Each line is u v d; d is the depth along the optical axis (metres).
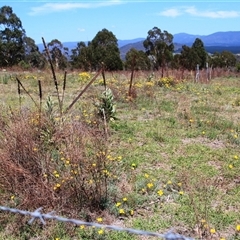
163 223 4.05
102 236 3.79
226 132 7.54
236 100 10.98
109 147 6.13
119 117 8.68
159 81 14.71
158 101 10.66
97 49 25.48
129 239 3.78
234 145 6.81
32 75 16.84
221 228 3.99
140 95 11.23
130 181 5.06
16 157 4.77
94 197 4.31
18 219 3.92
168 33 31.80
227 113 9.56
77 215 4.04
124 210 4.30
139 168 5.61
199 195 4.69
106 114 7.87
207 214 4.18
